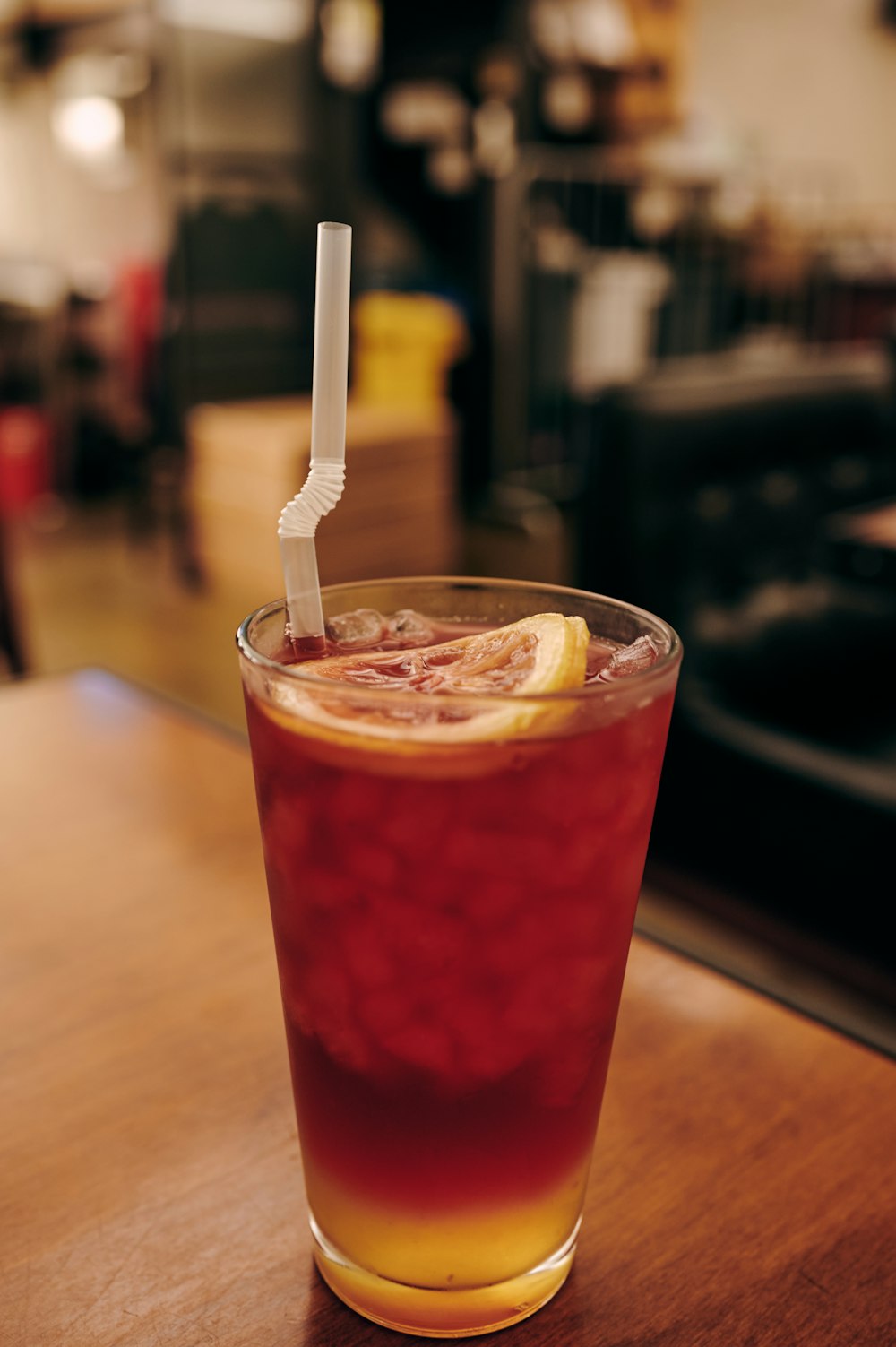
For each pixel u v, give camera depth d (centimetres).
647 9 275
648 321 291
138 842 47
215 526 227
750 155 331
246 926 42
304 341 254
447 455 237
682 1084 35
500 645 27
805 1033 37
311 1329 28
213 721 59
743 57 331
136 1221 30
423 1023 25
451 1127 26
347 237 25
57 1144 33
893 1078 35
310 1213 29
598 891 25
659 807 102
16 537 267
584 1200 31
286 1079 35
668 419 104
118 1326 27
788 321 309
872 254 307
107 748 55
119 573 242
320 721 24
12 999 38
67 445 297
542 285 276
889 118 326
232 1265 29
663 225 288
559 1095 26
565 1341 27
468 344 280
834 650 112
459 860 24
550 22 261
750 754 93
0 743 56
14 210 310
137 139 262
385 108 281
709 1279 29
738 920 98
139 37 227
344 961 25
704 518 109
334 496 27
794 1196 31
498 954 25
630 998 39
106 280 286
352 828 24
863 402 126
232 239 238
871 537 97
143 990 39
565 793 24
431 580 31
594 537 106
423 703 23
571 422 288
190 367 235
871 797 86
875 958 89
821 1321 28
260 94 236
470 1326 27
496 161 274
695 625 104
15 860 46
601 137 286
